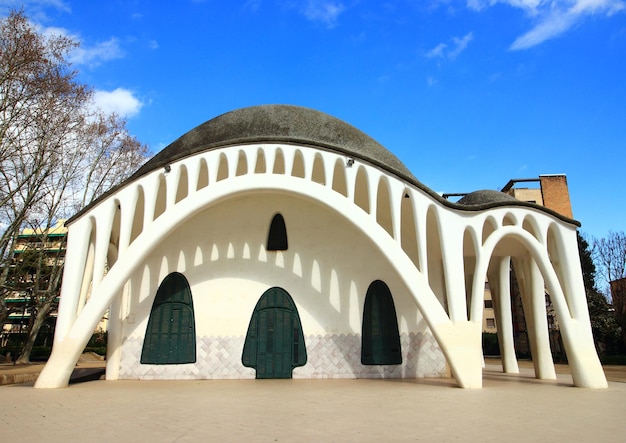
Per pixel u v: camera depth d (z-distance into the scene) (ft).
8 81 57.82
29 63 58.75
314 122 52.06
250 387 37.60
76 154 77.56
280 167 49.32
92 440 17.60
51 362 37.93
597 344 109.29
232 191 41.73
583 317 40.52
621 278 109.91
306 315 47.32
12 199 66.44
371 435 18.42
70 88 65.51
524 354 110.93
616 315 109.50
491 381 44.09
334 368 45.91
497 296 57.41
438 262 50.90
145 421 21.74
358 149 50.60
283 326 47.06
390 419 22.22
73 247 40.96
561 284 42.52
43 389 36.19
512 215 42.22
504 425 20.85
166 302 47.73
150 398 30.50
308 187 41.70
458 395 32.17
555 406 27.17
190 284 48.19
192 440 17.46
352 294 47.85
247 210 50.21
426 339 46.88
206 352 46.32
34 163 65.51
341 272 48.42
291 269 48.57
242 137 46.26
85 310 38.73
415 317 47.32
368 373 45.85
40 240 80.74
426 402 28.45
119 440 17.57
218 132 50.06
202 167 47.88
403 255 40.09
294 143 43.06
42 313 83.87
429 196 41.63
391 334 46.98
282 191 41.98
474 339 37.81
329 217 49.90
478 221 41.37
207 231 49.67
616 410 25.72
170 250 49.08
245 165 48.62
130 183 42.34
